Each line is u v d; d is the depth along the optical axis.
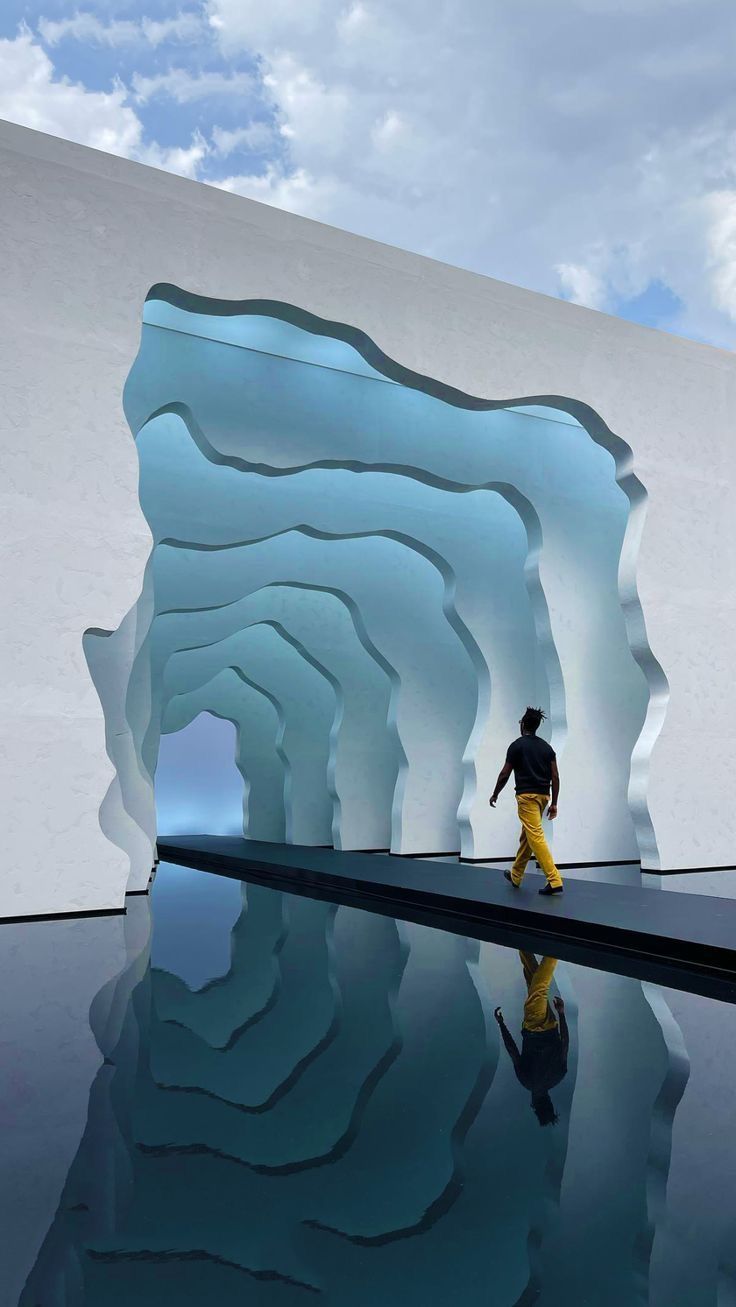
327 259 10.50
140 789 13.30
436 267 11.33
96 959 6.70
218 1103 3.70
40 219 8.89
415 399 13.20
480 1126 3.46
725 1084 3.92
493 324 11.69
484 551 15.55
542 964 6.65
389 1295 2.30
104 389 8.98
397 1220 2.71
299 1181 2.98
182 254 9.59
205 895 11.48
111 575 8.80
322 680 20.92
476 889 9.90
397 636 16.62
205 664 20.03
